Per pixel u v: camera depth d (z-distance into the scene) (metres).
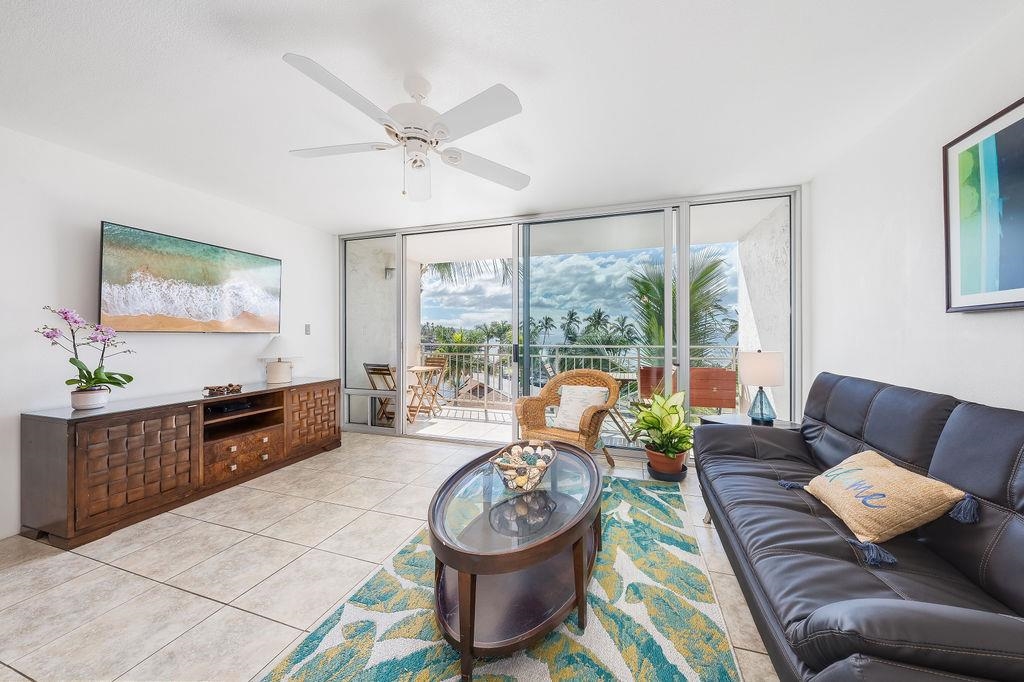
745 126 2.12
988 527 1.08
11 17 1.33
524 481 1.75
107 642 1.39
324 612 1.54
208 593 1.64
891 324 2.01
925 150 1.78
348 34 1.44
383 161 2.52
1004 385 1.42
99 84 1.73
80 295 2.39
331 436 3.73
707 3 1.32
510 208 3.52
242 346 3.38
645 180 2.86
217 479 2.70
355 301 4.46
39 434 2.06
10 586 1.69
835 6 1.33
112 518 2.14
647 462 3.32
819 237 2.74
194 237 3.01
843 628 0.74
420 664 1.29
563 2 1.31
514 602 1.43
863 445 1.69
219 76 1.68
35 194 2.21
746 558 1.29
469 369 5.87
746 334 3.72
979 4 1.33
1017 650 0.64
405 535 2.12
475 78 1.70
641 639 1.39
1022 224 1.33
